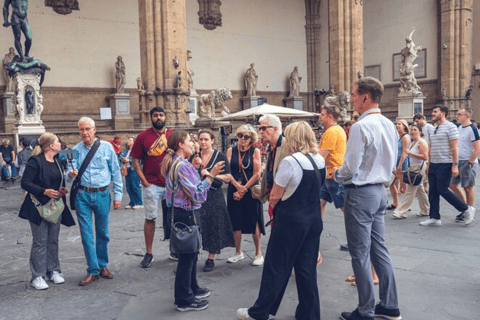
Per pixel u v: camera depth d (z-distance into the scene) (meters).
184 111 18.88
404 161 9.32
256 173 5.90
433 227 7.87
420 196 8.77
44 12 24.47
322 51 35.75
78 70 25.67
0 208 11.14
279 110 13.80
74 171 5.29
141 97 18.78
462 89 29.69
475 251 6.29
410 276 5.34
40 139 5.29
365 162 4.07
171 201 4.47
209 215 5.72
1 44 23.27
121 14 27.11
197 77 30.45
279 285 4.01
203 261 6.23
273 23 34.00
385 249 4.24
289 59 34.97
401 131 8.59
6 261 6.52
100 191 5.48
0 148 16.53
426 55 30.89
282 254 3.99
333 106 6.00
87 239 5.45
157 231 8.17
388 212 9.40
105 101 26.67
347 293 4.92
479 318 4.19
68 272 5.89
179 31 18.75
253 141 6.03
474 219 8.41
